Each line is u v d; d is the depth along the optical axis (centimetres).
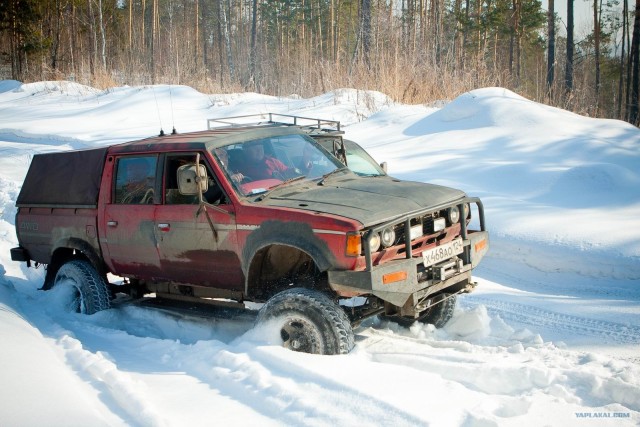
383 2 3372
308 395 374
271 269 528
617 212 847
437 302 529
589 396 394
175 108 2319
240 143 555
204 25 5834
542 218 836
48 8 4884
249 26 6088
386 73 1961
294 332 475
